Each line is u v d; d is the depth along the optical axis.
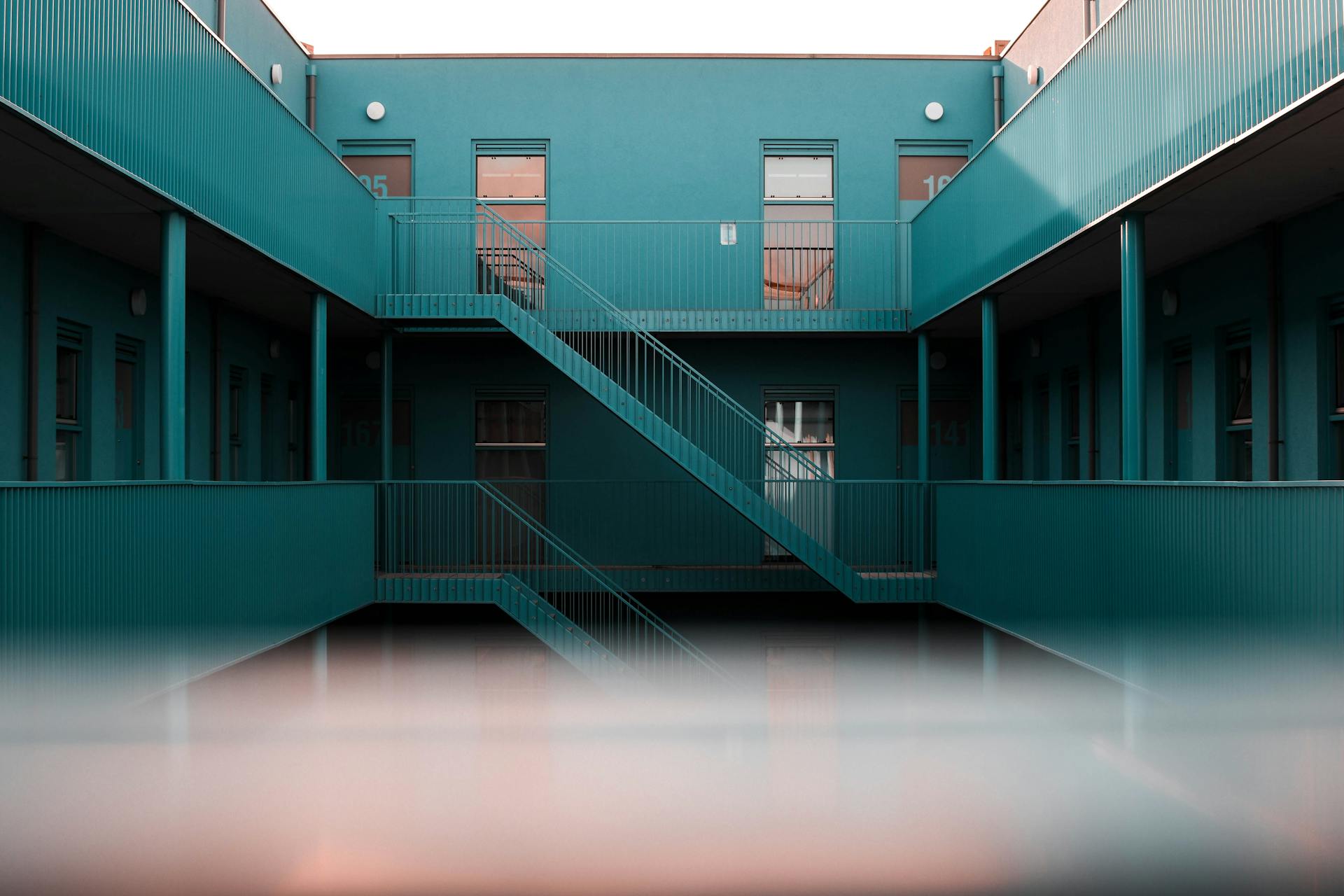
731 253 15.08
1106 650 7.77
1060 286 11.22
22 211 8.20
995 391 11.40
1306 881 4.82
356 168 15.32
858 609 14.73
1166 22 7.52
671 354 12.63
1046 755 7.11
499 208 15.30
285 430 14.30
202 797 6.38
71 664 6.19
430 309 12.80
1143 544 7.26
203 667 7.74
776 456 15.33
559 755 7.65
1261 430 9.29
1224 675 6.31
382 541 14.09
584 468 15.23
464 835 5.68
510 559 15.12
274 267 10.08
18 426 8.59
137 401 10.67
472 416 15.23
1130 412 8.22
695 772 7.09
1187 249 9.90
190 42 8.14
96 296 9.79
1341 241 8.12
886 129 15.40
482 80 15.35
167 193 7.79
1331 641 5.43
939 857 5.27
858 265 15.10
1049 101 9.50
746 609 14.90
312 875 5.03
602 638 12.97
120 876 5.00
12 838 5.57
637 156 15.33
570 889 4.83
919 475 13.95
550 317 14.06
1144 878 4.88
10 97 5.99
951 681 9.89
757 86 15.42
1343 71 5.69
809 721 8.73
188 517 7.54
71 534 6.19
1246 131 6.59
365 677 10.57
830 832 5.66
